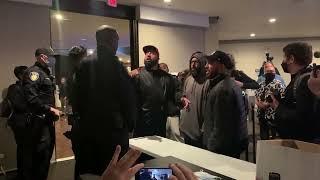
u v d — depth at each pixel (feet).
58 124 15.53
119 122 6.49
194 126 8.96
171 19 18.53
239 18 21.52
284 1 16.72
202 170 4.96
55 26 15.64
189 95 9.22
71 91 6.86
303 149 3.09
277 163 2.83
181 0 16.11
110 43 6.47
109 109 6.42
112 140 6.43
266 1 16.65
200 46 20.76
